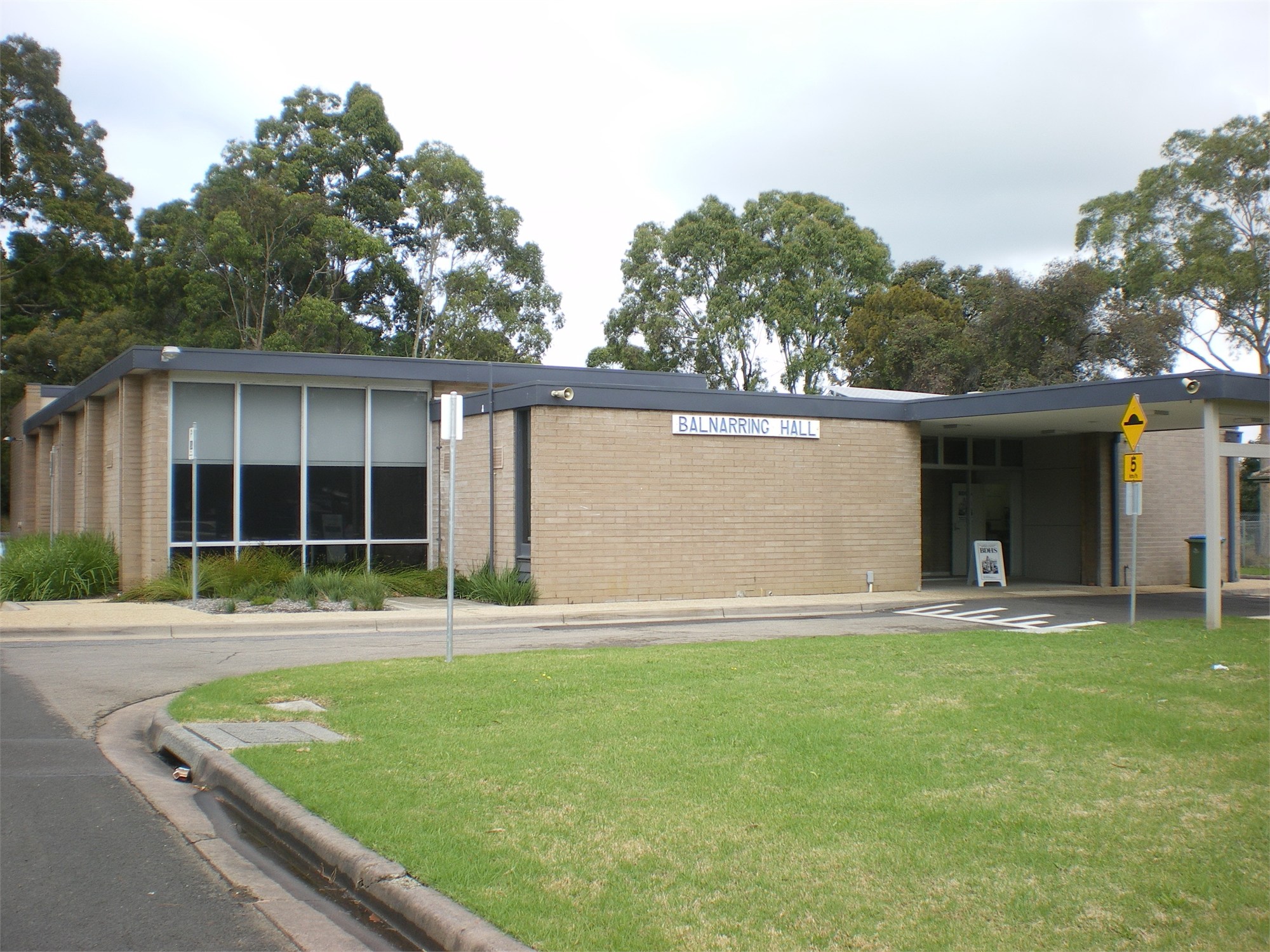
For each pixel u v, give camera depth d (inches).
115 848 240.7
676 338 1902.1
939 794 253.8
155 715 373.4
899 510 880.9
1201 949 171.5
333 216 1755.7
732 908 188.4
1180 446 1032.8
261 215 1689.2
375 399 877.8
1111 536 981.8
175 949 187.0
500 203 1899.6
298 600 722.2
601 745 300.8
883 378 1819.6
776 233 1943.9
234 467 825.5
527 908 189.2
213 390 823.1
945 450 1023.6
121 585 818.2
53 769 308.2
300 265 1745.8
